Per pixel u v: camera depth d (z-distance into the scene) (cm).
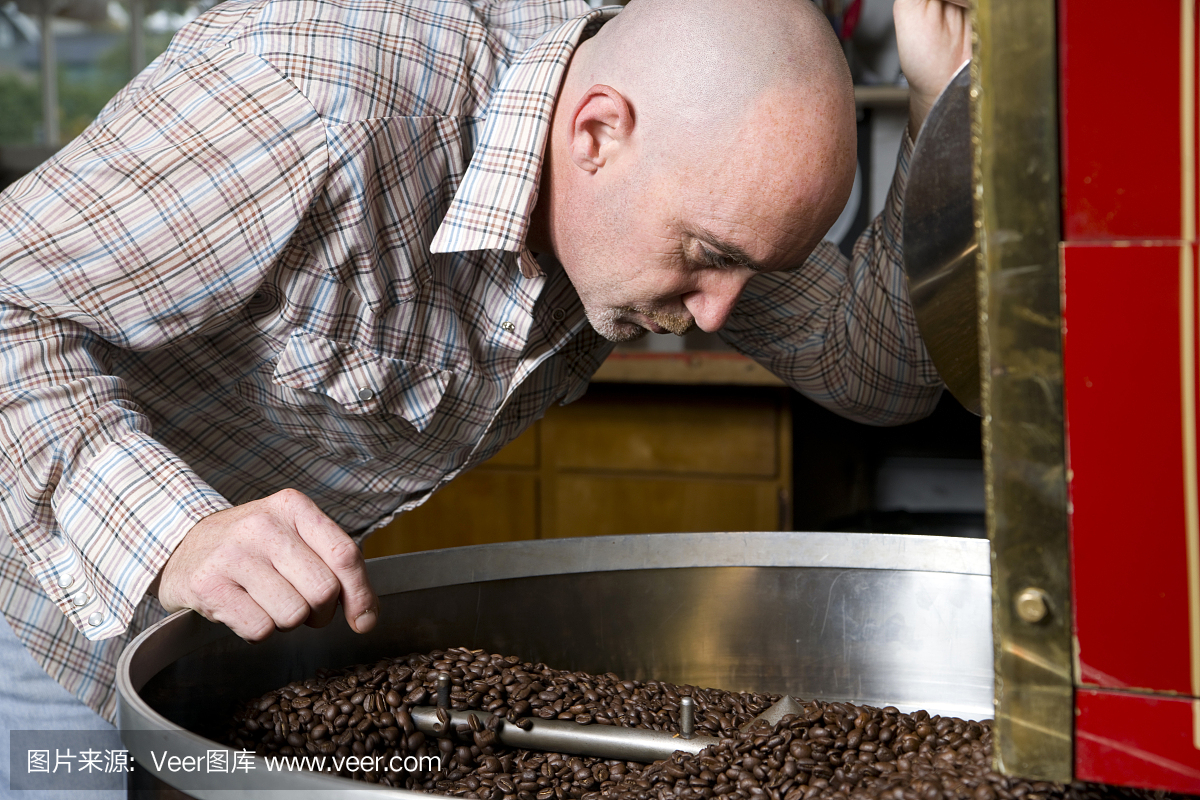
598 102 84
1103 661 46
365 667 82
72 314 87
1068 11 43
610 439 216
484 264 104
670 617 94
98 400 85
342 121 92
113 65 370
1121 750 46
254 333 101
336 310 99
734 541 94
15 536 84
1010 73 44
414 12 98
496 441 117
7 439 82
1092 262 44
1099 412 45
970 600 89
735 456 209
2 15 366
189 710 73
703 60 80
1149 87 43
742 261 83
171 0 367
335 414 107
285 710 75
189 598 74
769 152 78
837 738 69
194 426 108
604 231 88
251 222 90
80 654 102
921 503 248
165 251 88
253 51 92
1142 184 43
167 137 89
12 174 342
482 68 100
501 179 94
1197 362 43
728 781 66
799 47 79
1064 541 46
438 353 106
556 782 72
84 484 81
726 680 94
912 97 86
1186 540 44
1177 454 44
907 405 124
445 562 87
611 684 84
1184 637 44
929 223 57
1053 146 44
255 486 115
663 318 92
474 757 75
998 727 48
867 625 92
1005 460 46
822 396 126
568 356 118
